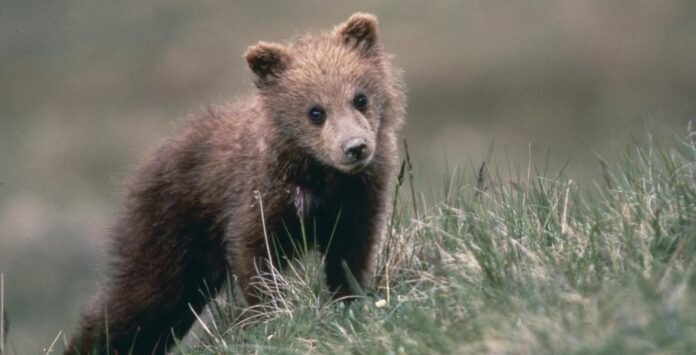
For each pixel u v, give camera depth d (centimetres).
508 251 987
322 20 3073
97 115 2991
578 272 926
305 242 1155
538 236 1050
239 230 1206
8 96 3073
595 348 751
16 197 2745
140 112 2977
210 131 1283
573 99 2859
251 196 1197
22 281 2495
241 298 1207
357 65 1198
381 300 1006
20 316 2409
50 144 2902
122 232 1320
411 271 1141
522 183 1224
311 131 1177
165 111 2964
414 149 2731
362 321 1006
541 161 2548
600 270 921
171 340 1339
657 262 883
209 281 1305
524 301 854
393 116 1231
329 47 1215
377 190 1201
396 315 970
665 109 2852
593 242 962
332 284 1230
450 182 1341
